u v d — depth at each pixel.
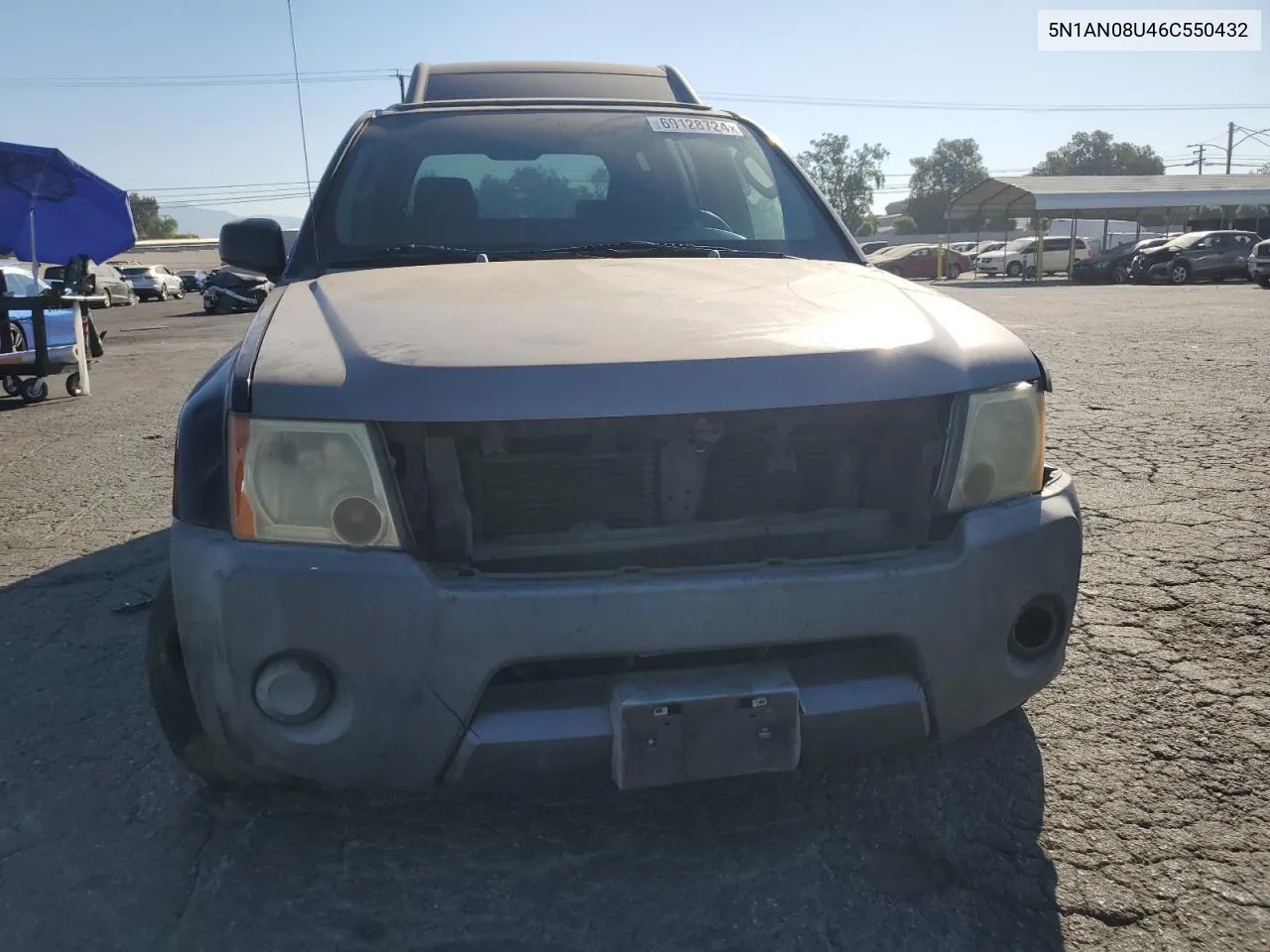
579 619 1.88
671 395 1.91
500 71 4.25
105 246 12.19
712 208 3.31
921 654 2.02
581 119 3.56
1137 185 37.50
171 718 2.28
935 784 2.52
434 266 2.84
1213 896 2.09
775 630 1.94
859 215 83.69
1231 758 2.61
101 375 12.33
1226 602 3.59
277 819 2.42
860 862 2.23
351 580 1.88
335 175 3.24
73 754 2.76
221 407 2.05
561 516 2.08
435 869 2.24
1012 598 2.11
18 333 9.65
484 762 1.93
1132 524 4.50
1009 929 2.01
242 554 1.92
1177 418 6.84
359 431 1.91
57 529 4.95
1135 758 2.62
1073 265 34.94
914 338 2.13
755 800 2.47
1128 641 3.30
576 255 3.03
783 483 2.16
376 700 1.91
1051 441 6.23
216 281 28.20
